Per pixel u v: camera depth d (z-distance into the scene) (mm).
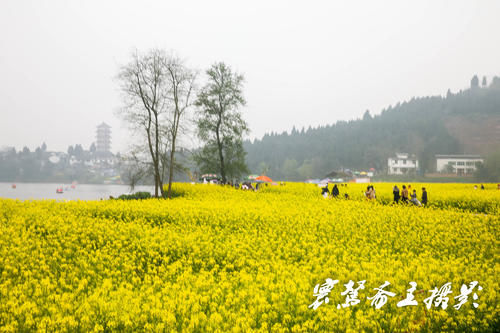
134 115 32750
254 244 13188
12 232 13672
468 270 9266
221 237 14203
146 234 14000
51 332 6309
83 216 17922
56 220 15789
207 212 18469
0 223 15078
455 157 199250
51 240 13328
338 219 17734
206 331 6230
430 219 17641
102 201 22344
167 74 33125
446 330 6512
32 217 16172
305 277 8969
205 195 33094
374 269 9359
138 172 33625
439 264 10180
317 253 12109
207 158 45562
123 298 7688
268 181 66000
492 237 14336
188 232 14812
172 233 14141
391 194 35562
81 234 14102
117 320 6641
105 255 11586
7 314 6922
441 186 57594
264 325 6363
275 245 13094
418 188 50500
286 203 23609
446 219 17828
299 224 16562
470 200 29359
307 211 19766
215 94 45125
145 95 32688
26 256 11227
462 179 185750
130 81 32344
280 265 10328
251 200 26984
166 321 6500
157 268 11188
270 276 9352
